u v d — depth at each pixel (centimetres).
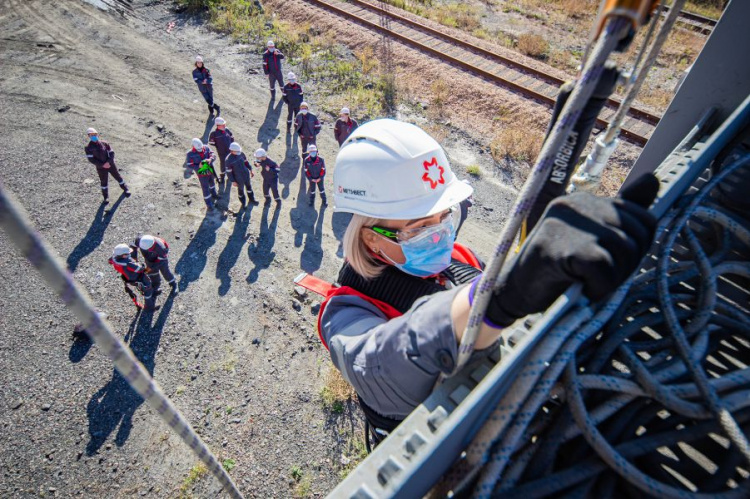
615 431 117
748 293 175
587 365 131
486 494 103
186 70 1462
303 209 1060
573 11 1970
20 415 705
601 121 1205
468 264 226
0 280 877
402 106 1335
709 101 231
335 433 698
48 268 65
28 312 832
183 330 819
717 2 1833
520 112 1273
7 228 58
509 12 1953
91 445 678
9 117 1230
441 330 118
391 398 144
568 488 107
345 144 194
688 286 163
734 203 190
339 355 164
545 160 73
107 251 945
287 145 1229
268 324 833
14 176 1073
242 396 738
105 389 737
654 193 96
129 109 1295
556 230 88
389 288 186
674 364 123
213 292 880
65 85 1355
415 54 1492
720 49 219
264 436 695
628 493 110
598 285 80
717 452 123
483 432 106
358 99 1354
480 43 1573
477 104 1321
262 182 1123
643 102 1329
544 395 105
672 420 125
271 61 1295
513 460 116
